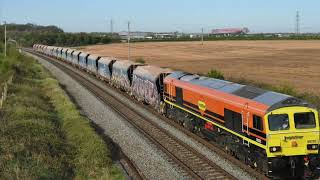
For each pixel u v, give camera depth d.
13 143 23.52
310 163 20.19
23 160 21.31
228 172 21.62
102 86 58.34
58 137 27.28
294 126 19.94
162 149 25.84
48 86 52.91
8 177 18.91
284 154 19.89
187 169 21.88
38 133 26.47
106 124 33.75
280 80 57.97
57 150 24.27
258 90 22.86
